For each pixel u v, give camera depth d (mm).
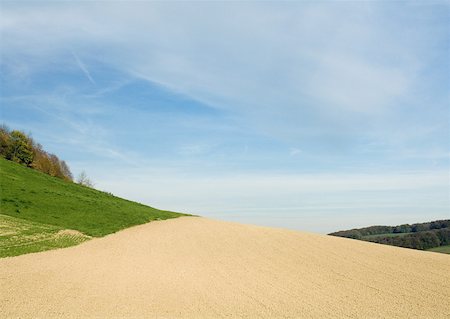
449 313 17812
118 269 25984
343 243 42281
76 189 64688
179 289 21281
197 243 40312
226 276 25328
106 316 16344
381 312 17844
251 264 29984
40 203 49000
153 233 45750
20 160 83188
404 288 22531
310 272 27109
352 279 24891
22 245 31625
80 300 18375
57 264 26438
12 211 43531
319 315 17266
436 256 34750
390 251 37312
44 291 19578
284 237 46000
